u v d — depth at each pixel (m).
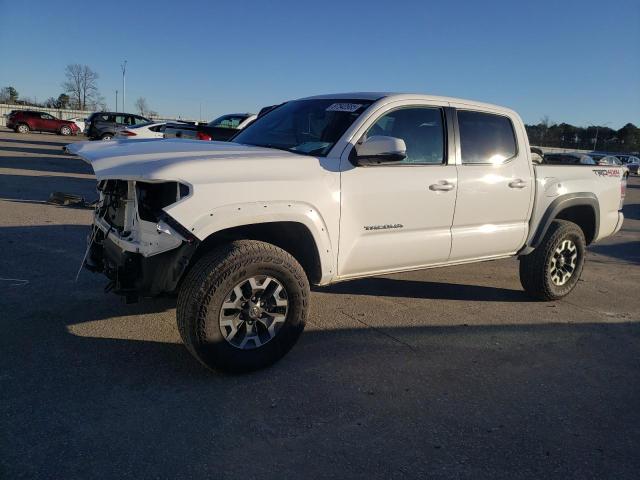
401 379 3.68
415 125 4.42
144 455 2.68
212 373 3.59
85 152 3.77
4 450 2.65
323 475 2.62
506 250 5.16
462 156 4.67
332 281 4.04
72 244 6.74
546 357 4.21
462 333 4.62
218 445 2.80
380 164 4.11
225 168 3.38
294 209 3.58
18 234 7.11
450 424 3.14
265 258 3.43
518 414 3.31
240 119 14.03
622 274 7.37
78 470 2.54
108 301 4.78
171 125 13.52
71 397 3.18
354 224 3.97
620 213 6.25
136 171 3.21
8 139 27.77
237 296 3.42
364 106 4.23
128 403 3.15
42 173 14.62
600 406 3.47
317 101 4.70
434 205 4.40
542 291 5.56
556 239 5.43
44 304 4.62
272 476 2.58
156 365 3.65
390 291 5.77
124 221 3.73
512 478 2.68
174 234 3.10
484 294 5.88
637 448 3.01
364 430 3.03
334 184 3.82
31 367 3.51
